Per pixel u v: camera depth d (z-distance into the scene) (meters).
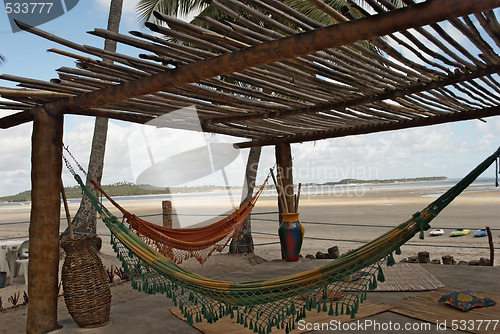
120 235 2.90
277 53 2.01
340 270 2.23
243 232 6.74
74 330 2.99
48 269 2.99
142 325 3.08
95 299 3.03
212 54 2.26
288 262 5.36
